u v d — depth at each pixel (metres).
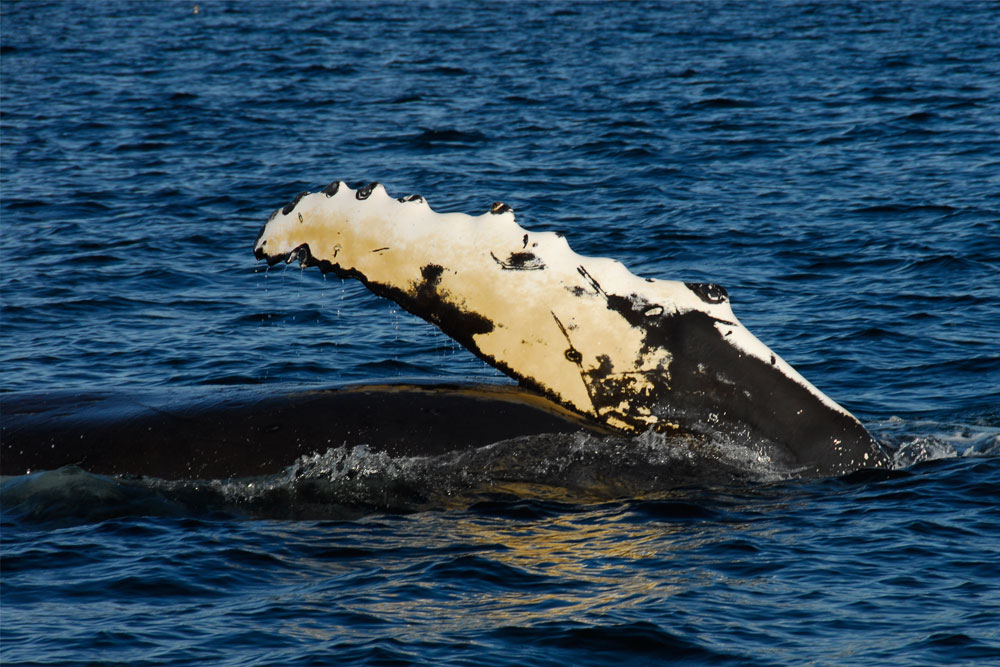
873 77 164.12
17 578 33.91
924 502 38.25
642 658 29.80
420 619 31.62
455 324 39.12
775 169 107.19
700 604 32.22
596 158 113.81
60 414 40.47
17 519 37.31
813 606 32.12
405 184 103.94
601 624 31.16
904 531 36.31
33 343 62.56
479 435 39.38
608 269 38.38
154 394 41.34
